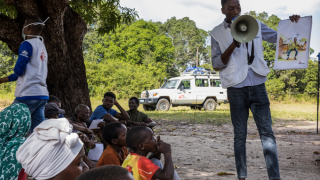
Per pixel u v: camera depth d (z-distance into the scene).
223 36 3.28
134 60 41.69
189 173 4.27
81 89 7.11
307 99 31.42
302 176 4.04
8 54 28.58
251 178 3.98
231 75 3.18
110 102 5.24
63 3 6.00
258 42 3.27
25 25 4.00
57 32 6.38
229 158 5.40
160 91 18.50
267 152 3.08
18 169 2.16
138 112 5.87
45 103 3.96
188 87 18.95
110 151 2.94
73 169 1.64
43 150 1.60
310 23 3.29
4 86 25.09
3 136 2.26
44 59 3.97
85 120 4.47
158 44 45.47
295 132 9.40
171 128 10.16
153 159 2.63
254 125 11.66
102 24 9.11
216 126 10.89
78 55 7.10
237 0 3.27
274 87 31.88
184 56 66.69
